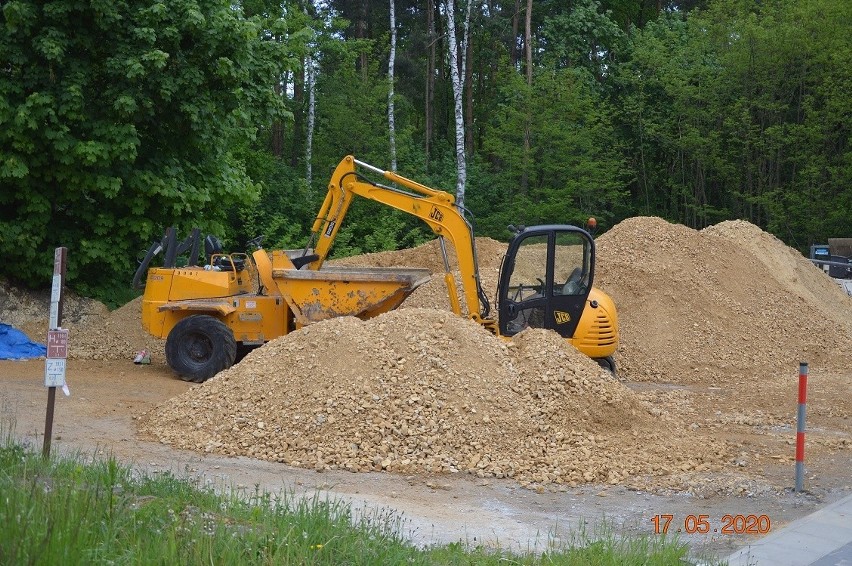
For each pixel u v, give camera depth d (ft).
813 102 118.01
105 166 54.44
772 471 31.99
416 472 30.27
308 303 45.78
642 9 165.48
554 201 114.73
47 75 53.21
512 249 44.06
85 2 52.31
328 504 22.20
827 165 115.65
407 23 155.94
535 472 30.45
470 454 31.22
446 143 142.51
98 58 55.11
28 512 16.12
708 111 126.11
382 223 105.50
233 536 17.21
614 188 121.08
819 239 116.98
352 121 118.93
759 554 22.43
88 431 33.42
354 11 139.74
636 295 59.52
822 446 35.73
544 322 44.06
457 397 33.09
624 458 31.81
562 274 44.68
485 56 154.92
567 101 116.47
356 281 45.47
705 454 33.01
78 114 53.21
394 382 33.30
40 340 53.78
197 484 24.27
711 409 43.21
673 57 127.75
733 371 54.54
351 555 18.30
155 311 46.80
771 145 120.47
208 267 48.21
